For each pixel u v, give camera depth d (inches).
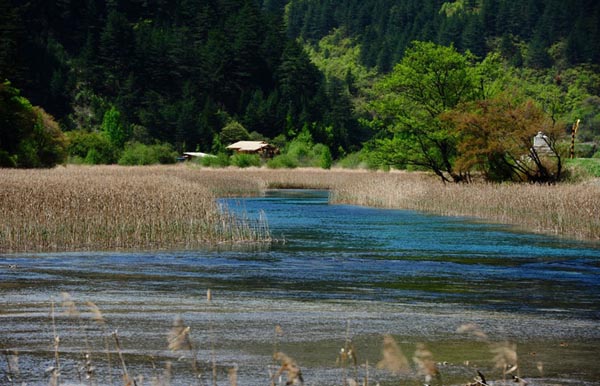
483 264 1272.1
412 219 2160.4
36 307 866.8
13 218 1514.5
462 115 2827.3
